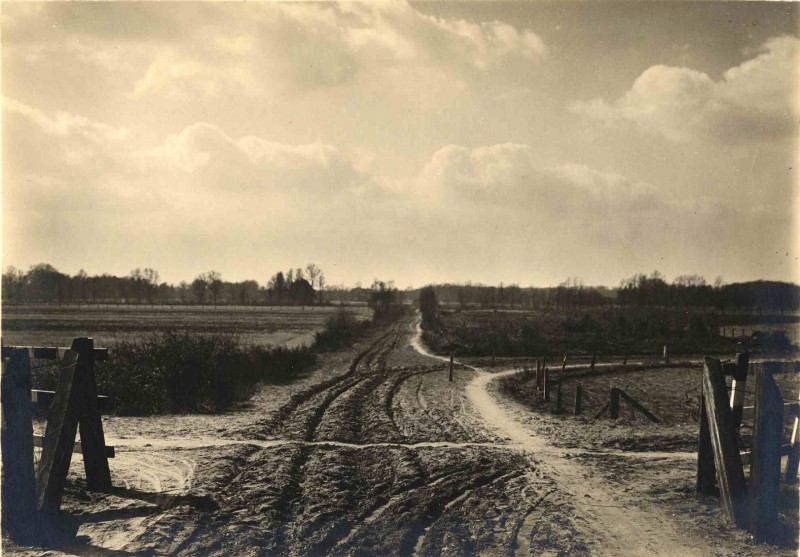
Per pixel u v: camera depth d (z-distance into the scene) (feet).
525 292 615.16
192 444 44.65
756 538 27.04
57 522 26.53
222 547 25.38
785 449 32.76
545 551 25.95
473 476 37.35
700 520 29.12
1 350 26.30
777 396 27.71
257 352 93.25
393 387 87.56
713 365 31.12
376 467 39.47
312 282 488.85
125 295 585.22
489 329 203.10
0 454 25.85
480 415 65.10
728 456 29.19
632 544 26.55
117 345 72.79
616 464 40.98
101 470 31.40
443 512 31.04
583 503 32.19
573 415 68.13
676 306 304.91
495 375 108.99
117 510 28.94
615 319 226.99
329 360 124.77
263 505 30.25
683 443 48.34
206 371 67.62
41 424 50.78
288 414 61.77
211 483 33.53
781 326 200.54
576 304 414.62
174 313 340.39
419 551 25.91
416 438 50.39
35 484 26.43
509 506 31.65
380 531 27.68
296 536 26.99
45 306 415.03
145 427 52.21
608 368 121.90
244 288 548.31
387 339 189.26
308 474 36.86
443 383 94.73
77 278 519.60
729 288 269.23
